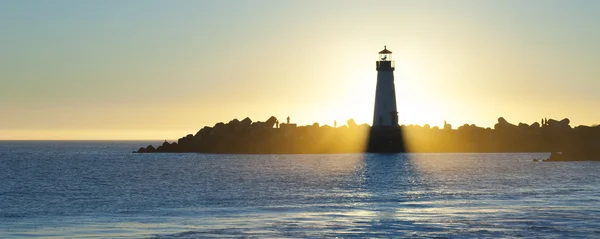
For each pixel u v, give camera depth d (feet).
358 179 367.86
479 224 187.11
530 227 181.37
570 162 523.29
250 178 378.73
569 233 173.27
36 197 272.72
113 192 294.46
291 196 270.87
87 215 211.20
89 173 432.25
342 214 210.18
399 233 175.22
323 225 187.42
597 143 553.64
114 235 173.37
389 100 643.86
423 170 444.14
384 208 225.35
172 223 192.34
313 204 239.91
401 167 479.00
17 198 269.03
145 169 475.72
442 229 179.73
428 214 208.33
